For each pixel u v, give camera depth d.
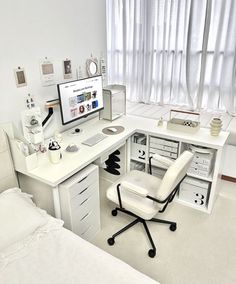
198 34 2.91
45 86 2.18
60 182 1.65
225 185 2.80
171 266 1.85
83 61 2.54
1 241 1.40
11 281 1.24
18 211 1.54
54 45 2.18
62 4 2.16
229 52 2.79
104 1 2.62
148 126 2.48
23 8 1.86
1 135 1.72
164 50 3.13
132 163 2.76
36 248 1.42
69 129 2.46
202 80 3.05
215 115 2.98
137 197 1.94
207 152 2.21
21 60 1.94
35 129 2.00
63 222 1.67
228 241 2.07
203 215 2.35
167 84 3.29
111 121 2.63
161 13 3.03
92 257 1.36
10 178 1.82
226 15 2.71
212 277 1.77
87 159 1.87
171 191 1.73
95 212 2.07
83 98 2.34
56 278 1.25
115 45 3.48
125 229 2.11
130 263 1.88
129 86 3.56
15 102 1.96
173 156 2.38
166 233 2.15
